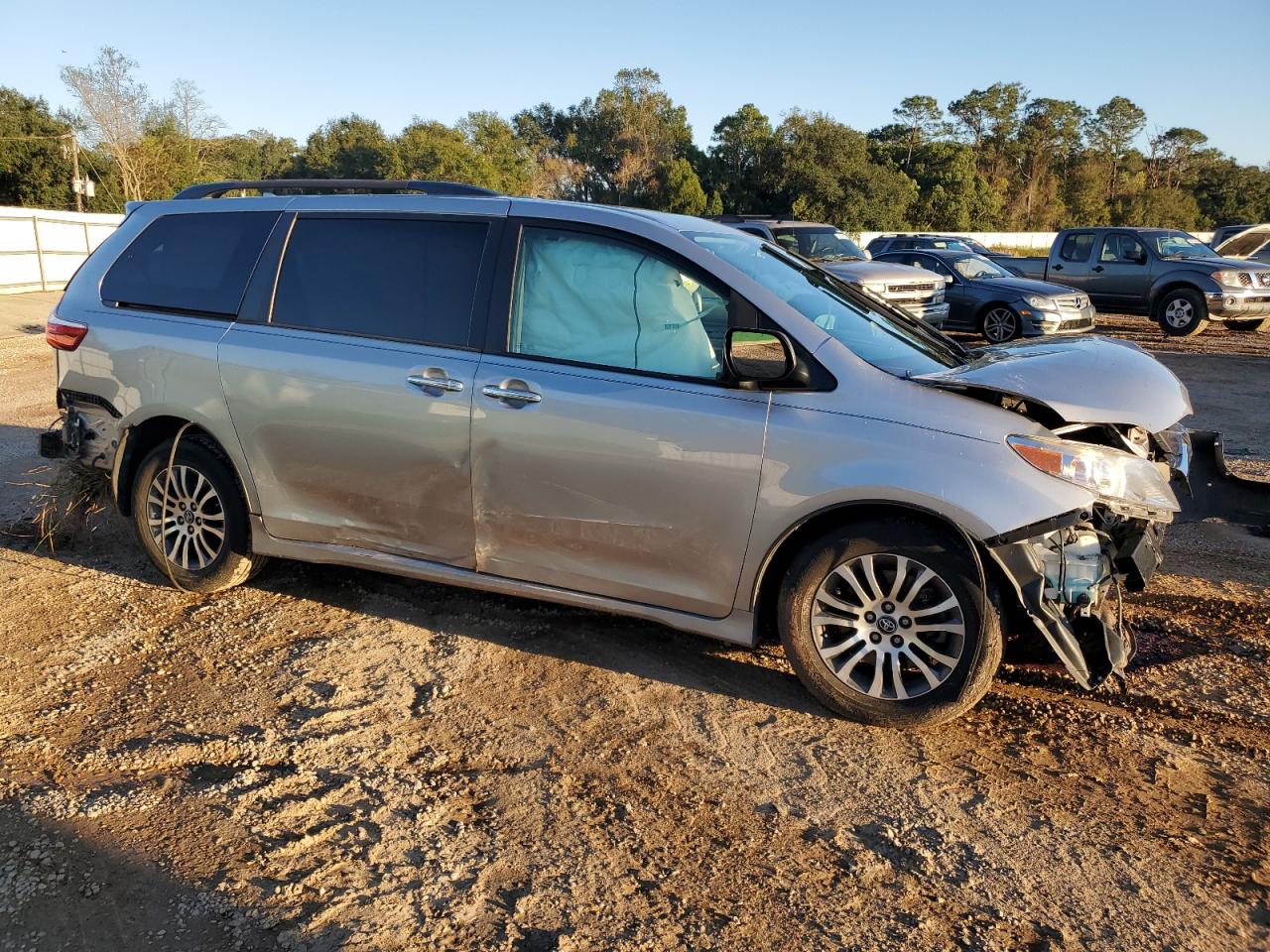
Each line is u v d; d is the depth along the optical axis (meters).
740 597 3.56
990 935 2.51
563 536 3.77
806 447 3.37
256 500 4.38
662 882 2.70
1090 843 2.88
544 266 3.86
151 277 4.64
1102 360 3.77
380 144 64.62
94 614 4.43
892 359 3.64
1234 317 15.61
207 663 3.96
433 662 3.98
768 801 3.08
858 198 59.91
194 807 3.01
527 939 2.48
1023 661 3.55
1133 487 3.31
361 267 4.17
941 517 3.25
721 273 3.62
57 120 47.12
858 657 3.49
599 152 68.06
